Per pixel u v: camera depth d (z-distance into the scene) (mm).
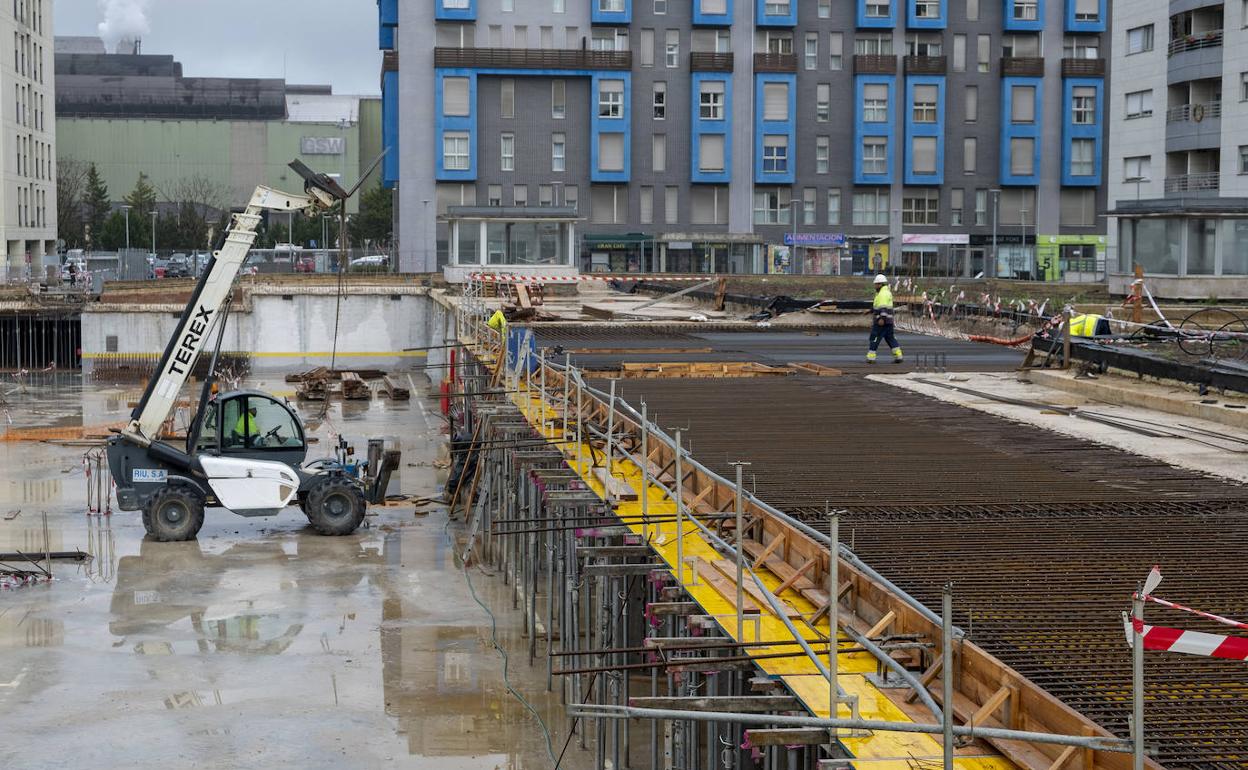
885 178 95750
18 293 67000
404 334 67750
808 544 13219
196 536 30562
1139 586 12609
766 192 95938
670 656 12766
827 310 45281
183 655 22094
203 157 152625
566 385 21953
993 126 96812
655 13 93812
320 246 136875
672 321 45688
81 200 135375
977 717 9258
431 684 20828
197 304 30219
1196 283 47625
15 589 26016
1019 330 40750
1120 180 67562
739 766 12773
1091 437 21578
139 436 29984
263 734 18672
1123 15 66750
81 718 19141
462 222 63469
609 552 15008
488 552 28844
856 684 10320
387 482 32500
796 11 94250
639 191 94750
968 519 15578
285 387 58125
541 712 19719
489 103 92938
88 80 158250
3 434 44969
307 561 28453
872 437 21469
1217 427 22469
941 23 94875
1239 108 58125
